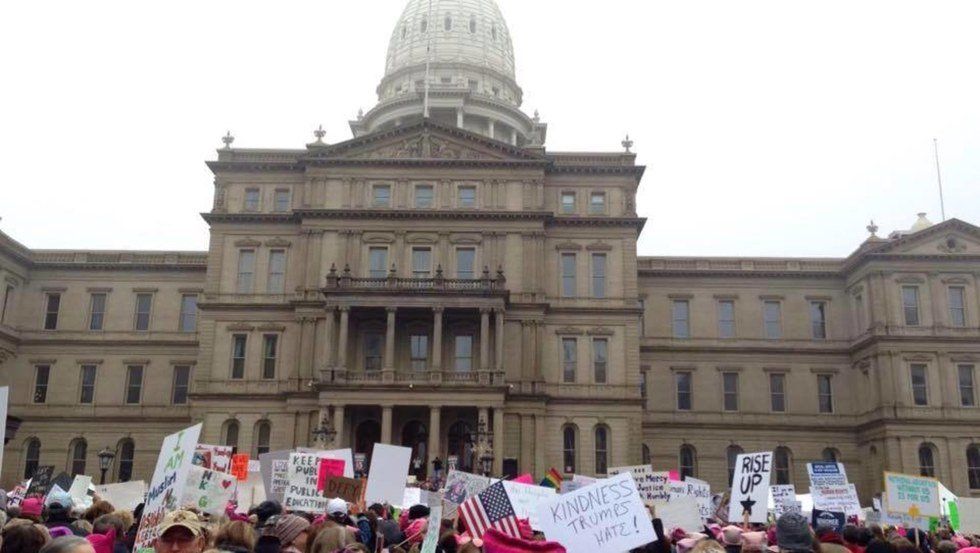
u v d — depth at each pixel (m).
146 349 88.06
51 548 7.39
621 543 13.91
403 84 122.56
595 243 78.44
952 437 80.19
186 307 89.25
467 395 70.06
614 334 76.50
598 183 80.19
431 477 66.69
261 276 77.88
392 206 78.19
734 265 91.56
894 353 82.12
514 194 78.44
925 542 22.20
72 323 88.69
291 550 12.50
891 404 81.00
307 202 78.19
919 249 83.94
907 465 79.75
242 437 74.19
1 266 85.19
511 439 72.75
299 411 73.25
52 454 85.56
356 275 76.44
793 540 11.38
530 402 73.44
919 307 83.06
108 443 85.88
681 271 91.06
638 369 75.56
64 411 86.50
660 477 28.94
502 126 116.38
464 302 72.06
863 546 17.23
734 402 89.12
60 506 15.67
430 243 77.31
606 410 74.56
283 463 27.48
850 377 88.81
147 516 12.35
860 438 86.75
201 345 76.31
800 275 90.75
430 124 79.50
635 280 77.31
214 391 75.25
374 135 79.06
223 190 80.31
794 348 89.31
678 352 89.94
